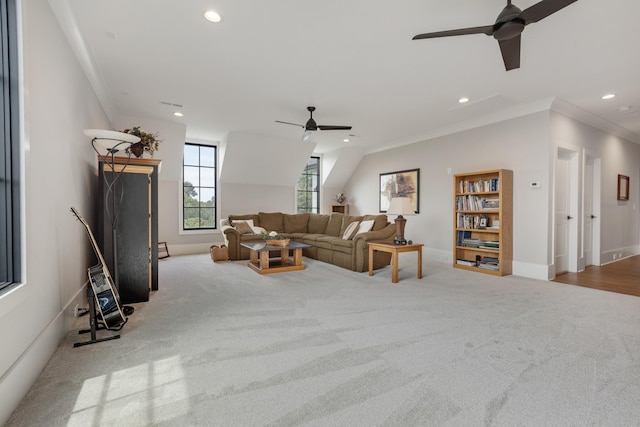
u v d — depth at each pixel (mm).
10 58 1562
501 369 1801
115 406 1450
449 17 2352
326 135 6176
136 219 3031
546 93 3857
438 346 2098
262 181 7309
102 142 2428
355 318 2627
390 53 2904
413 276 4273
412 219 6184
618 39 2607
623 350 2039
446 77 3436
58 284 2129
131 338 2207
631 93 3807
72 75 2566
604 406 1462
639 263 5305
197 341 2164
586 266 5016
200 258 5852
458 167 5305
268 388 1605
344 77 3457
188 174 6613
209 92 3922
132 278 3023
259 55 2959
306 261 5523
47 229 1933
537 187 4207
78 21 2385
